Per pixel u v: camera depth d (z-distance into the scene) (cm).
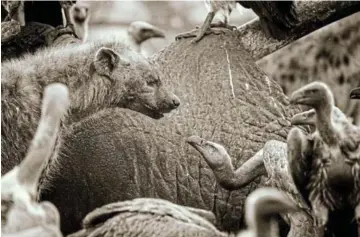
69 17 1677
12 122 1497
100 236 1337
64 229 1570
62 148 1541
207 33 1673
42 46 1664
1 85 1507
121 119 1608
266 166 1498
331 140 1390
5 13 1719
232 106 1634
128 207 1352
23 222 1277
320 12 1703
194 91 1639
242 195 1582
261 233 1328
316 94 1387
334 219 1409
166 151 1605
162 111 1526
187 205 1594
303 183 1402
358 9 1722
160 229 1328
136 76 1520
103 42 1542
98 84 1517
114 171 1587
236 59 1662
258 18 1708
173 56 1661
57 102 1309
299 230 1455
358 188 1391
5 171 1490
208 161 1537
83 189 1573
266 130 1627
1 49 1662
